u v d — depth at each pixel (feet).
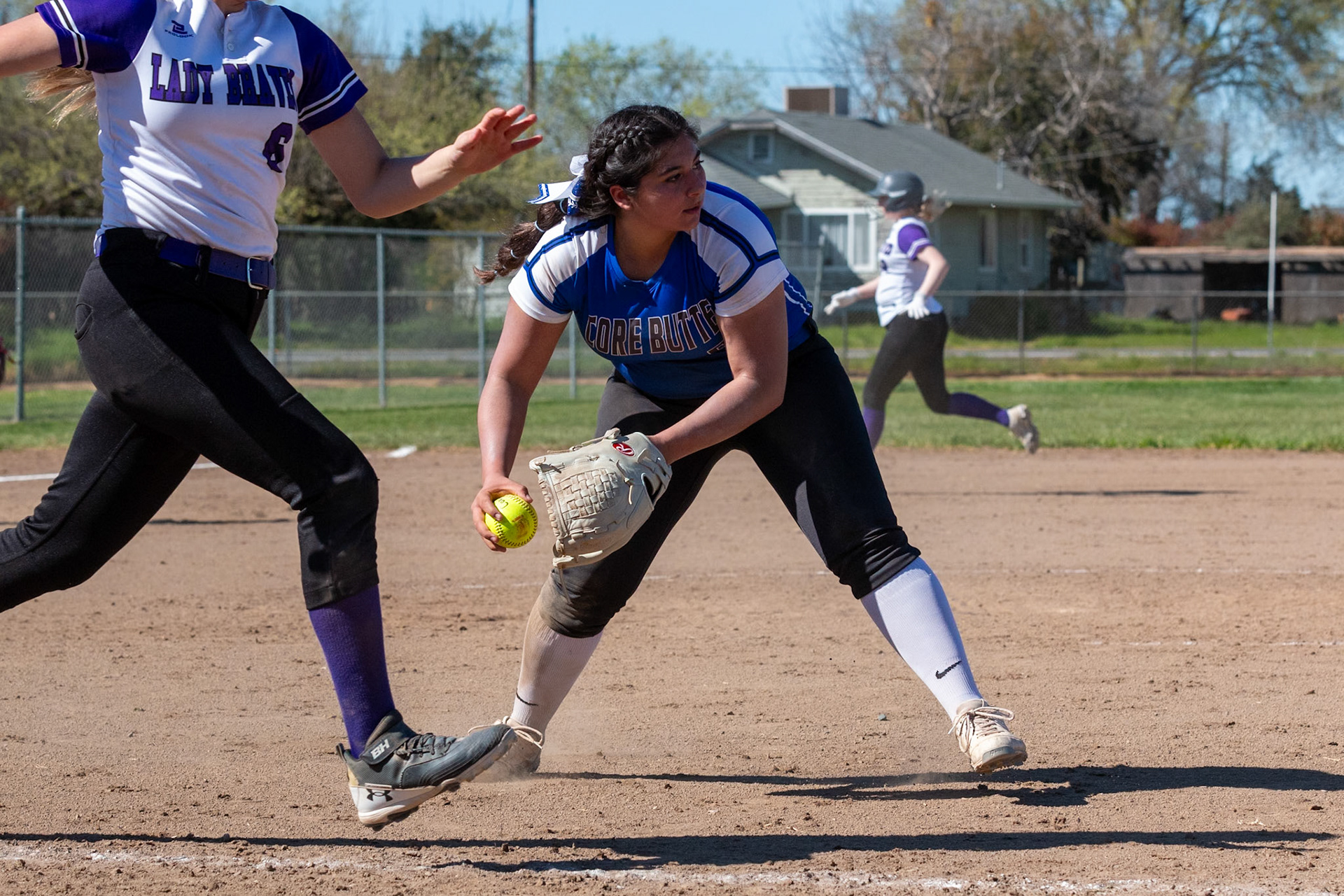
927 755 22.20
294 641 31.30
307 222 165.27
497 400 18.53
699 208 17.22
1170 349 179.32
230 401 16.17
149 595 36.73
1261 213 305.94
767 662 29.12
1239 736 23.02
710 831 18.44
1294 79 296.71
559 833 18.39
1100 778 20.80
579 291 18.39
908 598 19.01
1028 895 15.76
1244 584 37.24
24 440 76.07
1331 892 15.80
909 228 48.80
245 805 19.65
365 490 16.57
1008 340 204.03
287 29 17.29
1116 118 271.69
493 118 17.79
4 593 17.22
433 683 27.12
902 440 75.15
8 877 16.40
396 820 17.37
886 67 274.16
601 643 30.94
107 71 16.24
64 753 22.36
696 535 46.93
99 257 16.52
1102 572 39.22
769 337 17.98
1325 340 195.00
